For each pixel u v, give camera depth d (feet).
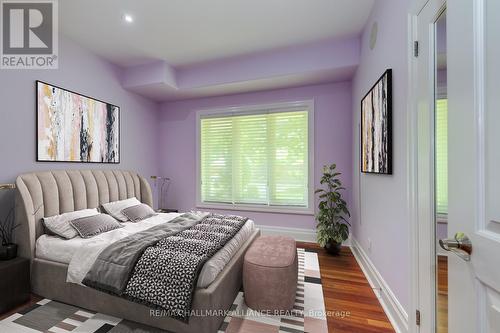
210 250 5.60
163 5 7.13
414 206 4.52
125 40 9.02
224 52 10.07
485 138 2.13
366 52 8.05
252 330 5.17
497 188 2.01
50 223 6.98
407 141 4.75
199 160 13.23
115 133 10.80
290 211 11.71
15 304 5.93
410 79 4.62
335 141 11.12
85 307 5.87
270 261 5.86
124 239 6.37
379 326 5.35
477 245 2.19
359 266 8.59
